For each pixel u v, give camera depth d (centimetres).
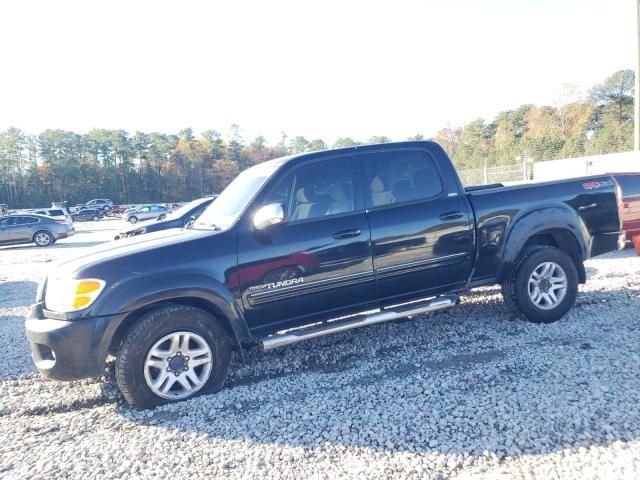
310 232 434
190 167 10825
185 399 394
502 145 7975
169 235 447
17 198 9288
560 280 516
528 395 352
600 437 294
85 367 373
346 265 442
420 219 467
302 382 414
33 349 393
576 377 375
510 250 499
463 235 483
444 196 485
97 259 393
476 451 291
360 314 487
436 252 473
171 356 387
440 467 280
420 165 487
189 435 338
